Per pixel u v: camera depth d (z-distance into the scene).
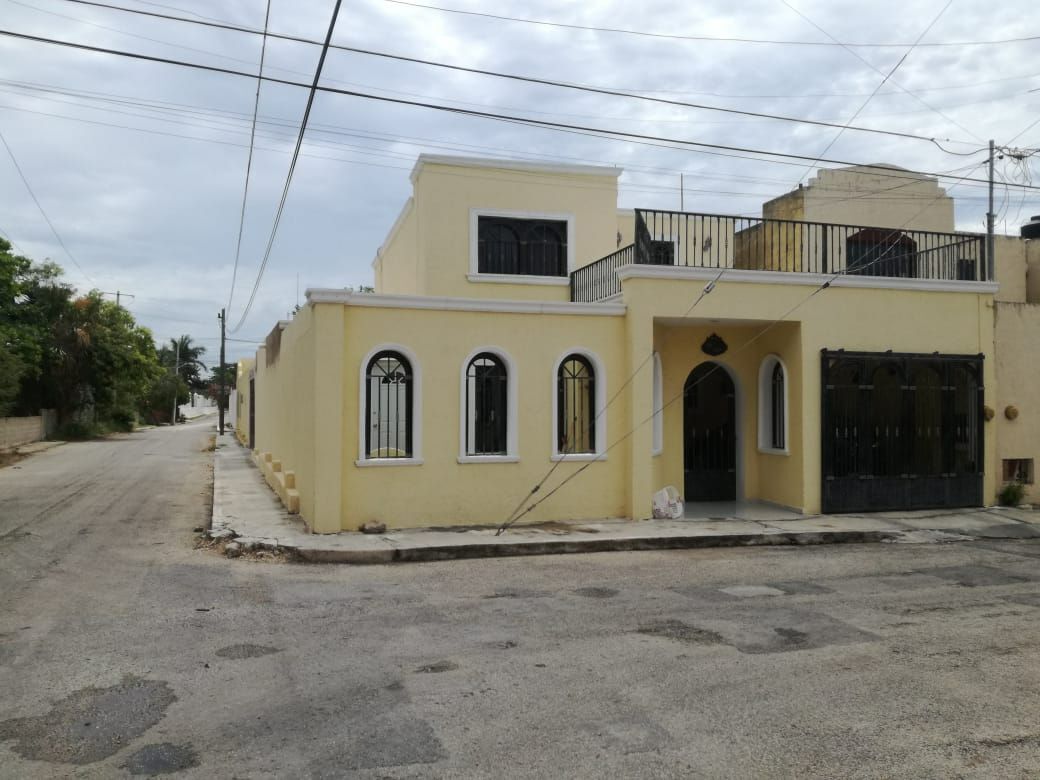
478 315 12.30
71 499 16.50
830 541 11.86
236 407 49.84
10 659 6.08
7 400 30.17
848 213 17.83
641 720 4.94
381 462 11.76
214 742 4.59
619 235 17.25
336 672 5.80
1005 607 7.91
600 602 8.02
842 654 6.31
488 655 6.21
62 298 41.44
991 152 16.47
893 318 13.99
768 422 14.86
